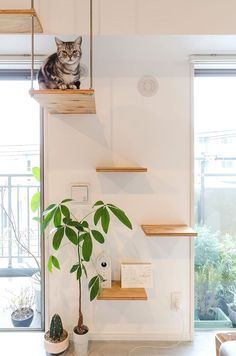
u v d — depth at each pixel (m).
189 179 1.72
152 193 1.72
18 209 2.01
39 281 1.88
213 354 1.62
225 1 1.46
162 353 1.63
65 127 1.69
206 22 1.46
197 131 1.82
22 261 2.03
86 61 1.67
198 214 1.86
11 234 2.03
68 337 1.65
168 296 1.74
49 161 1.69
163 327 1.75
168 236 1.62
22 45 1.55
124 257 1.72
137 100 1.70
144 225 1.71
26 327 1.83
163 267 1.73
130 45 1.55
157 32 1.45
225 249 1.88
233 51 1.65
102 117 1.70
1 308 1.92
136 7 1.45
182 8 1.46
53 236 1.52
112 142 1.71
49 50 1.60
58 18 1.45
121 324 1.74
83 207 1.71
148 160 1.72
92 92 1.21
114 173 1.71
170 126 1.71
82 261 1.60
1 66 1.73
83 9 1.45
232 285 1.89
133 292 1.60
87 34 1.45
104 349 1.66
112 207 1.48
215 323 1.87
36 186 1.94
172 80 1.70
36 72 1.73
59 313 1.73
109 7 1.45
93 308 1.73
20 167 1.91
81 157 1.70
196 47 1.59
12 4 1.45
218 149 1.85
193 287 1.74
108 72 1.69
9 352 1.62
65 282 1.72
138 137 1.71
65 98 1.29
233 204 1.88
